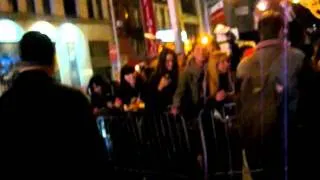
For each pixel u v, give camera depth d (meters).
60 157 3.90
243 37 11.06
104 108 10.48
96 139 3.97
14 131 3.96
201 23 27.69
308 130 5.55
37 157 3.91
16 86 4.07
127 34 37.28
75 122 3.95
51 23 29.14
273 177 5.71
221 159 7.10
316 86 5.49
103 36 34.44
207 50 8.06
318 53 6.55
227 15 12.44
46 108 3.98
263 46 5.62
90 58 32.31
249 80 5.66
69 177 3.89
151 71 11.00
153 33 32.47
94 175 3.91
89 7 33.53
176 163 7.28
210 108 7.24
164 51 8.92
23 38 4.11
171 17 16.53
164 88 8.80
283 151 5.61
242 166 7.11
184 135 7.20
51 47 4.13
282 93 5.53
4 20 24.67
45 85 4.05
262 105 5.60
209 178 7.13
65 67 29.70
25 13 26.86
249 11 12.14
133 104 9.99
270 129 5.57
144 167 7.50
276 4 8.04
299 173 5.65
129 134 7.60
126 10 37.59
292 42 6.04
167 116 7.27
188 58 9.35
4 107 4.04
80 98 4.04
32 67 4.08
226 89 7.86
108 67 34.09
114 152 7.70
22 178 3.92
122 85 10.86
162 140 7.34
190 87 7.94
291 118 5.54
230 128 7.04
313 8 8.84
